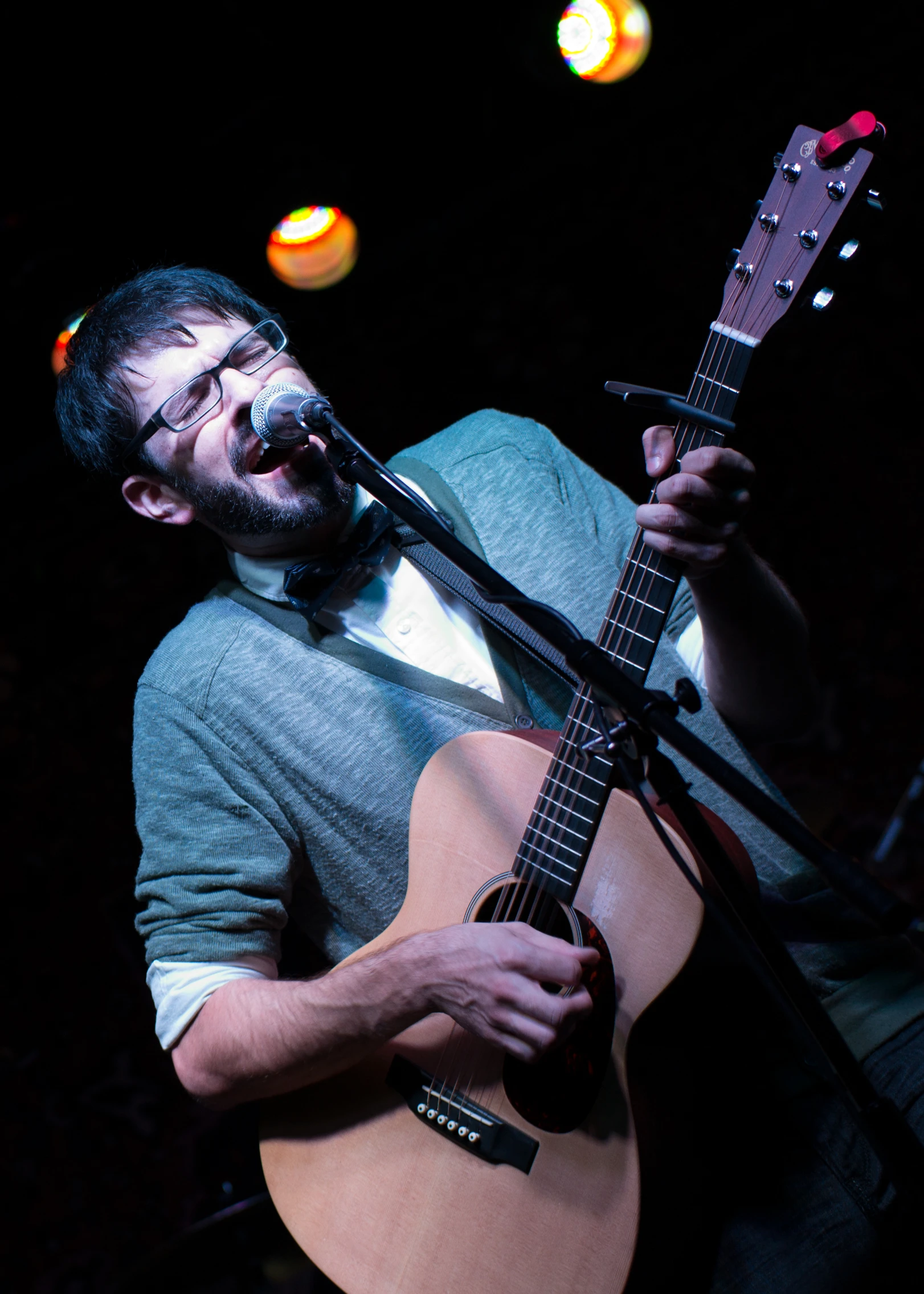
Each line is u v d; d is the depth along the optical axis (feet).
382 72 13.06
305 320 14.29
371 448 14.23
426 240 14.26
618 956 3.53
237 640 4.51
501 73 13.47
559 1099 3.59
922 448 11.48
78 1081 10.78
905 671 10.75
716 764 2.69
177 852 4.35
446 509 4.58
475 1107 3.73
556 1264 3.49
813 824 10.23
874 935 4.04
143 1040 10.91
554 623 3.05
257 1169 9.52
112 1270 9.48
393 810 4.28
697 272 13.37
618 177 13.99
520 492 4.66
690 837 2.90
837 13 13.15
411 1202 3.74
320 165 13.29
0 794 12.85
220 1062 3.98
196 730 4.42
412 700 4.32
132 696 13.17
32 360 13.00
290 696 4.38
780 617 3.84
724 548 3.32
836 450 11.88
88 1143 10.29
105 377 4.53
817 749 10.69
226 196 13.10
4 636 13.65
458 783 3.94
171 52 12.04
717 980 3.63
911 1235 3.52
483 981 3.43
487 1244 3.59
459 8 12.78
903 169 12.37
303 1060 3.82
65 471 14.02
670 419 4.05
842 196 3.22
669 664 4.44
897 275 12.05
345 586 4.50
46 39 11.60
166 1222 9.59
